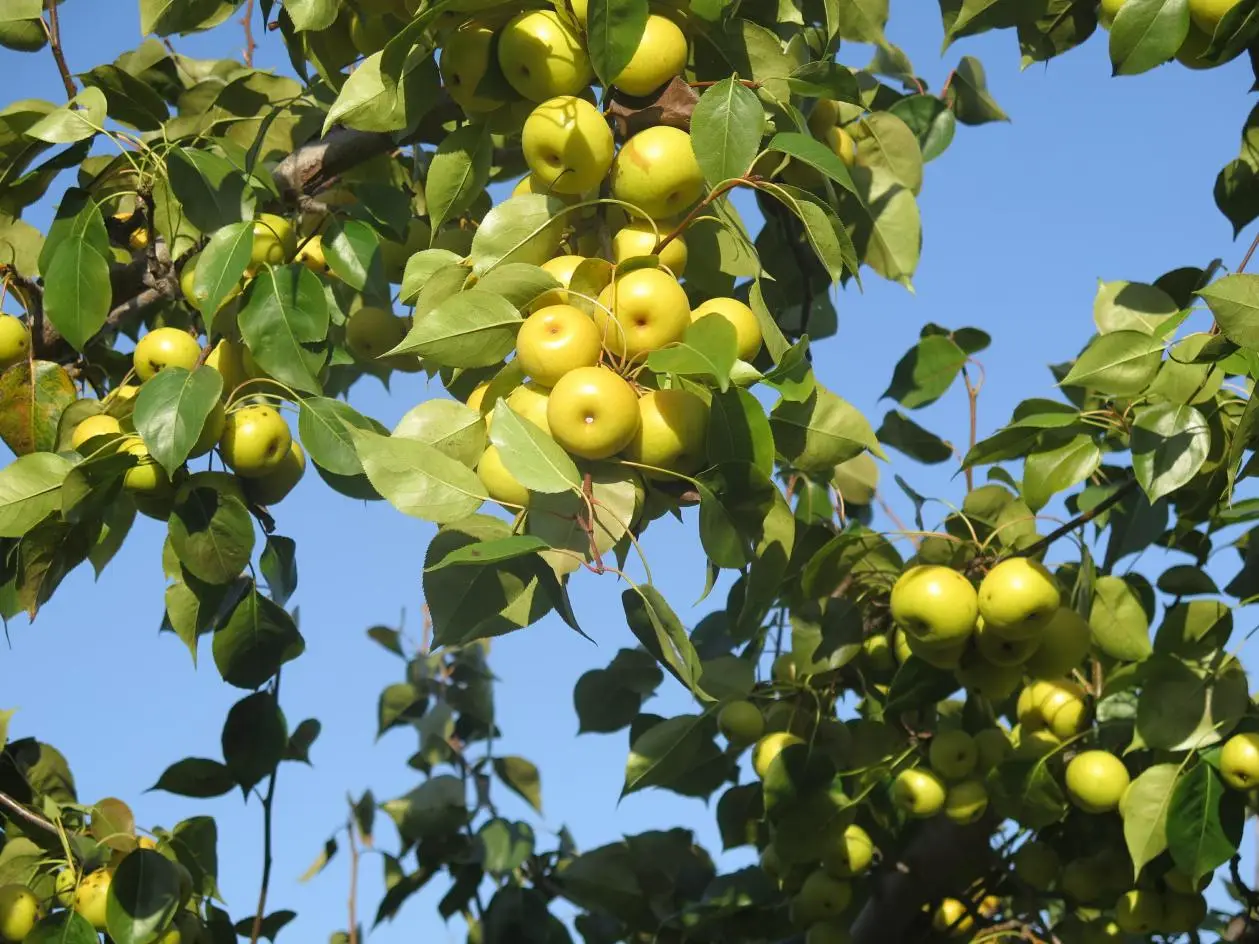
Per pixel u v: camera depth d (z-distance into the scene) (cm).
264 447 283
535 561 219
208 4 327
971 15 343
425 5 262
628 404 218
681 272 256
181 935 333
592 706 433
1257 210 335
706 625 430
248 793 326
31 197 336
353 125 275
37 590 285
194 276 275
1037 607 311
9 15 324
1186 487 346
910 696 347
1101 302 335
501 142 342
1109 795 333
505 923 452
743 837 409
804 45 281
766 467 230
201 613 301
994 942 411
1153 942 427
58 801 370
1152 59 293
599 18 235
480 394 238
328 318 281
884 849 395
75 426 305
